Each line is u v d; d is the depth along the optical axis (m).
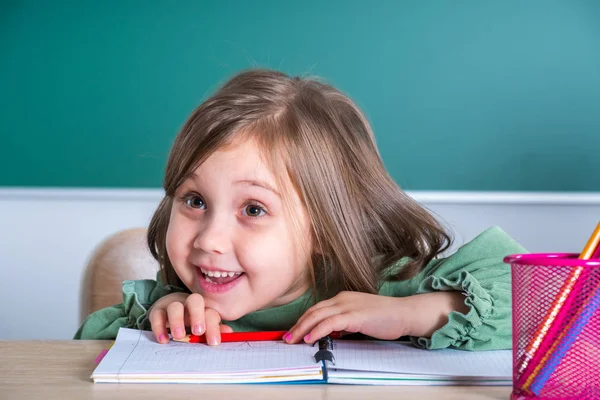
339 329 0.79
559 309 0.56
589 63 2.80
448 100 2.84
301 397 0.62
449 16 2.82
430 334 0.80
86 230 2.93
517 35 2.81
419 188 2.86
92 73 2.91
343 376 0.67
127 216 2.92
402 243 1.02
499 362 0.72
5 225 2.95
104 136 2.92
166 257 1.07
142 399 0.61
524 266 0.58
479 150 2.84
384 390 0.64
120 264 1.33
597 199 2.81
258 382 0.67
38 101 2.93
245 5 2.87
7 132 2.94
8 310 2.95
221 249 0.82
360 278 0.93
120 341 0.81
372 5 2.84
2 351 0.81
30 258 2.95
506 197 2.83
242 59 2.88
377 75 2.85
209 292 0.84
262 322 0.98
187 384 0.66
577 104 2.82
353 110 1.00
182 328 0.80
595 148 2.83
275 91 0.91
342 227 0.90
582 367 0.56
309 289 0.96
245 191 0.82
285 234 0.84
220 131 0.83
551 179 2.84
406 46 2.84
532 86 2.82
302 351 0.75
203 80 2.89
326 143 0.90
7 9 2.91
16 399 0.61
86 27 2.90
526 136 2.83
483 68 2.82
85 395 0.62
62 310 2.95
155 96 2.91
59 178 2.94
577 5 2.79
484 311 0.78
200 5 2.88
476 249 0.98
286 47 2.87
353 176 0.95
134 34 2.90
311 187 0.86
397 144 2.86
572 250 2.84
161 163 2.91
